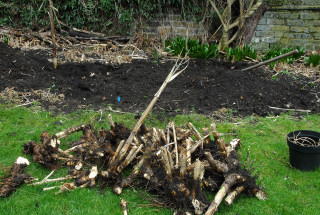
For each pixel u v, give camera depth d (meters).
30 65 6.07
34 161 3.40
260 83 5.98
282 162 3.67
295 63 7.54
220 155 3.17
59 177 3.19
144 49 8.55
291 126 4.59
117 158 3.03
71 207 2.79
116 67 6.84
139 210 2.80
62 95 5.20
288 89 5.96
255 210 2.85
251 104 5.24
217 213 2.78
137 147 3.36
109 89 5.62
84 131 3.58
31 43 7.94
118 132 3.53
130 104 5.07
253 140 4.12
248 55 7.64
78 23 9.48
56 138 3.29
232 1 8.12
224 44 8.40
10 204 2.81
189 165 2.81
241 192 3.01
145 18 9.49
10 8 9.41
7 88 5.23
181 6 9.27
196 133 3.57
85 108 4.85
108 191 3.02
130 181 3.02
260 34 8.95
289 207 2.93
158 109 4.89
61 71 6.30
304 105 5.39
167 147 3.21
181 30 9.47
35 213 2.72
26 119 4.42
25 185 3.04
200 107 5.05
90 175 3.04
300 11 8.45
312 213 2.85
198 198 2.70
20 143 3.81
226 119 4.71
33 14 9.43
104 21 9.50
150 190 2.99
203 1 9.21
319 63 7.24
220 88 5.66
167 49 7.89
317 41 8.52
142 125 3.57
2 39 7.92
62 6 9.27
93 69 6.57
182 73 6.48
